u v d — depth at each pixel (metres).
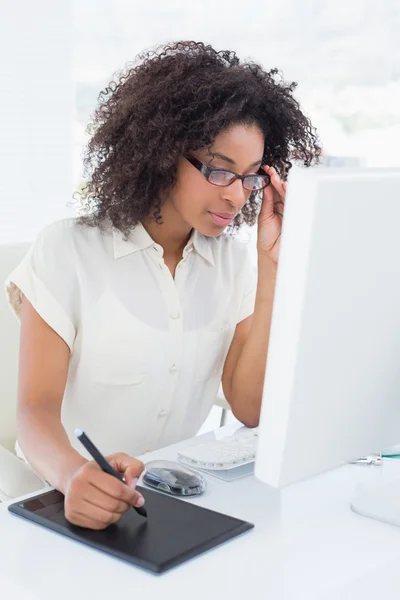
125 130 1.56
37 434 1.37
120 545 1.07
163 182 1.53
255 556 1.07
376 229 0.98
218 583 1.00
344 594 1.03
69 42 3.29
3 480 1.55
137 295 1.59
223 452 1.38
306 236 0.92
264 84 1.56
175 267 1.65
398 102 2.85
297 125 1.65
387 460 1.43
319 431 1.04
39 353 1.50
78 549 1.07
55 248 1.55
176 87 1.49
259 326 1.64
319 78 2.97
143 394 1.62
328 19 2.92
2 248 1.94
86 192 1.68
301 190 0.91
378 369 1.08
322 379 1.00
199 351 1.68
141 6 3.24
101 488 1.11
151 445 1.69
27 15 3.23
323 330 0.97
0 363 1.91
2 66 3.23
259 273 1.67
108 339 1.57
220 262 1.74
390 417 1.15
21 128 3.29
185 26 3.19
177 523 1.13
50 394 1.48
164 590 0.98
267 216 1.65
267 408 1.00
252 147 1.48
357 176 0.94
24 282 1.53
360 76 2.90
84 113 3.37
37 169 3.34
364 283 1.00
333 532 1.15
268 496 1.26
